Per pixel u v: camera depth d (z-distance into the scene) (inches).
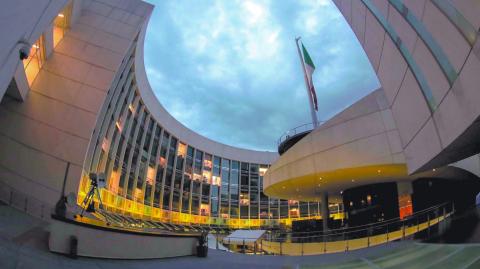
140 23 852.0
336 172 820.6
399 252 424.2
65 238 348.2
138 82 1203.9
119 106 1024.2
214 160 2187.5
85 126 693.9
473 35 250.2
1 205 507.2
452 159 377.1
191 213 1926.7
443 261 292.4
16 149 641.0
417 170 418.6
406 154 445.4
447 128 314.8
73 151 669.3
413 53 374.6
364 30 536.4
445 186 1003.3
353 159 764.0
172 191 1777.8
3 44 272.1
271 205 2261.3
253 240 867.4
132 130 1309.1
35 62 702.5
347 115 809.5
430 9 317.7
